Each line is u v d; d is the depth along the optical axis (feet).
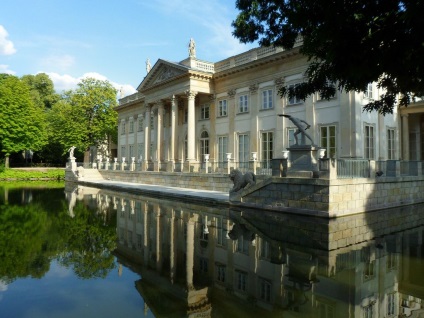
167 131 132.87
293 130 85.56
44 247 34.06
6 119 174.91
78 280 24.67
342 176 52.54
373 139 78.69
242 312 19.30
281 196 56.18
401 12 24.76
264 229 43.04
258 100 94.32
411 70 27.78
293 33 40.45
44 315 18.80
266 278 25.16
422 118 91.30
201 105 115.24
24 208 63.21
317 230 41.91
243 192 62.59
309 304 20.39
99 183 122.11
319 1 28.22
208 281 24.62
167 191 86.38
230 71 101.04
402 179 62.39
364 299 21.16
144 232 41.75
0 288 22.97
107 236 39.47
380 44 27.22
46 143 198.70
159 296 21.81
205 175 90.74
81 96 174.09
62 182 156.46
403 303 20.49
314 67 37.37
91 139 179.42
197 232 41.63
